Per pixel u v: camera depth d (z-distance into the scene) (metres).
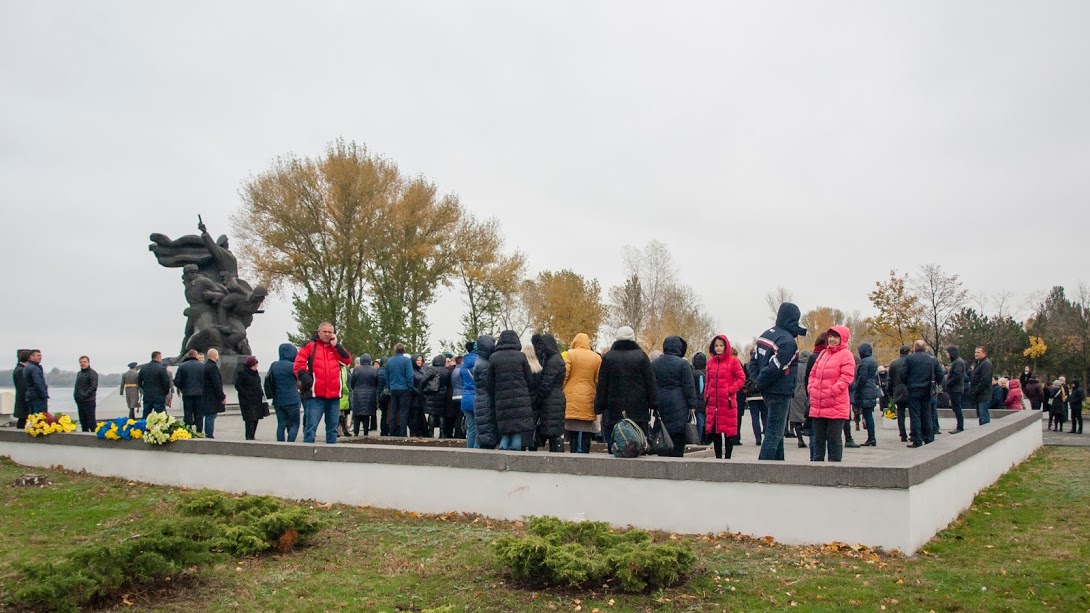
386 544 8.80
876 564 7.52
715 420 12.25
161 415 13.79
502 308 53.34
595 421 12.24
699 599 6.74
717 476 8.68
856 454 15.09
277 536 8.49
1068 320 58.62
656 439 10.69
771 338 10.26
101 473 14.41
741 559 7.78
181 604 6.80
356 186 45.94
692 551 7.23
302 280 47.25
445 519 10.04
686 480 8.84
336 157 46.31
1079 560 7.68
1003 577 7.13
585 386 12.19
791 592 6.79
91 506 11.45
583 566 6.96
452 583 7.34
